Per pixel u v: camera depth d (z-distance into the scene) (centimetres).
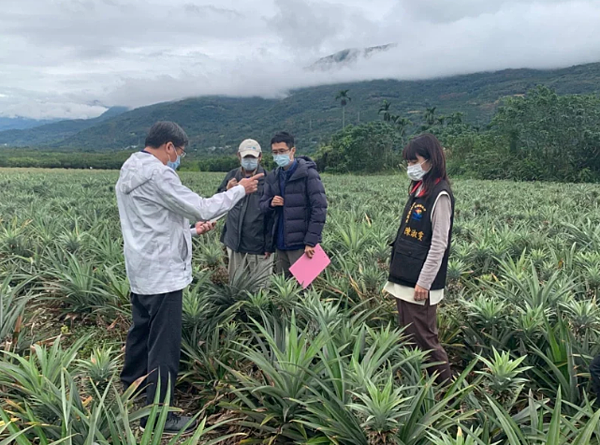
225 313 431
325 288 539
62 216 943
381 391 258
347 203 1486
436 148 339
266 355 343
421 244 347
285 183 515
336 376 301
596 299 464
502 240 691
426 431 244
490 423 280
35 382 282
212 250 618
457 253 657
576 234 780
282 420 305
